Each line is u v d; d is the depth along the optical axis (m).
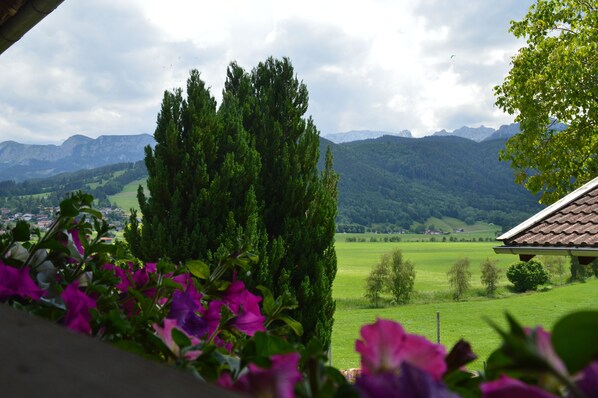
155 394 0.38
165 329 0.75
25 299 1.01
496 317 42.00
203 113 9.27
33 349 0.45
